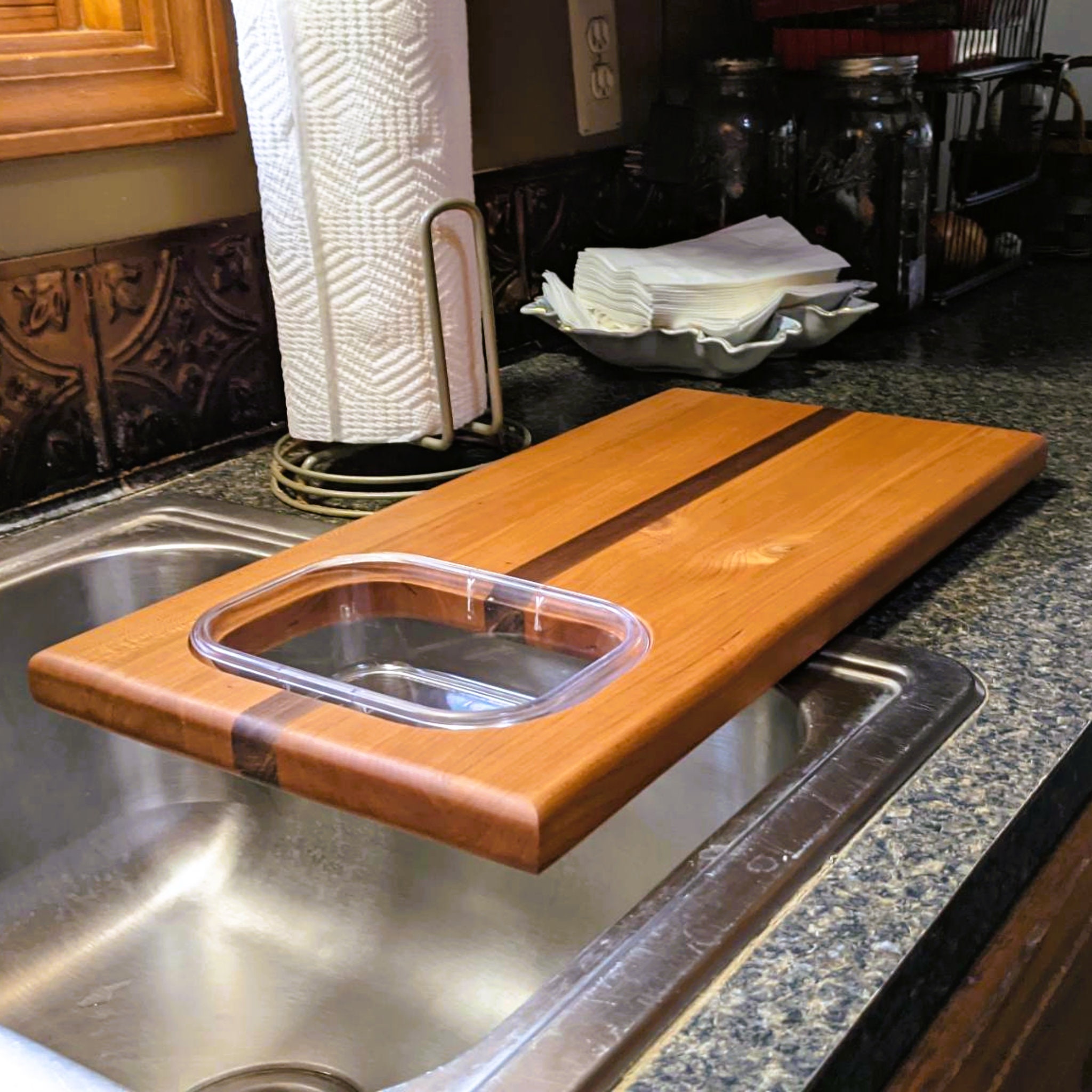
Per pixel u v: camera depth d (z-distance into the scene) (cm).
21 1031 72
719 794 70
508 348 130
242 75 87
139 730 61
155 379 96
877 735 60
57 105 86
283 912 80
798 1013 43
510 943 75
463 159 90
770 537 75
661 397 104
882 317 140
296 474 96
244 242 101
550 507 80
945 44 140
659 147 140
